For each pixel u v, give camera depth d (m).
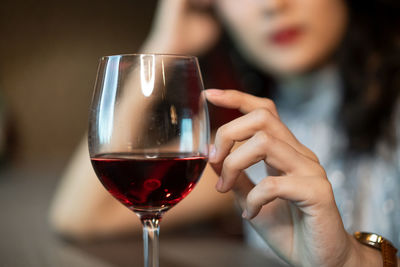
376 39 1.31
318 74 1.39
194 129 0.53
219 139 0.59
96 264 0.83
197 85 0.54
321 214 0.57
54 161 3.50
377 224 1.30
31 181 2.07
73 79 4.66
